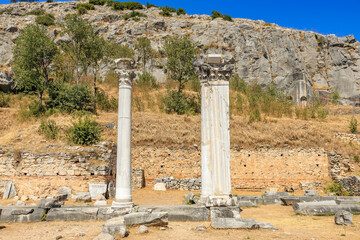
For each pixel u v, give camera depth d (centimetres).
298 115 2734
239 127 2312
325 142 2244
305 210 1086
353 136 2306
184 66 2981
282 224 920
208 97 1009
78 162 1638
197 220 930
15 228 870
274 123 2378
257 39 5050
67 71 3581
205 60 1015
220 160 971
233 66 1023
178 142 2198
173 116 2494
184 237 730
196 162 2173
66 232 803
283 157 2178
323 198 1423
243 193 2039
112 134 2139
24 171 1598
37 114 2456
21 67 2848
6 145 1716
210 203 940
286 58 4800
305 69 4744
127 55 4166
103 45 3384
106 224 759
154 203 1498
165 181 2055
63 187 1546
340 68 4894
